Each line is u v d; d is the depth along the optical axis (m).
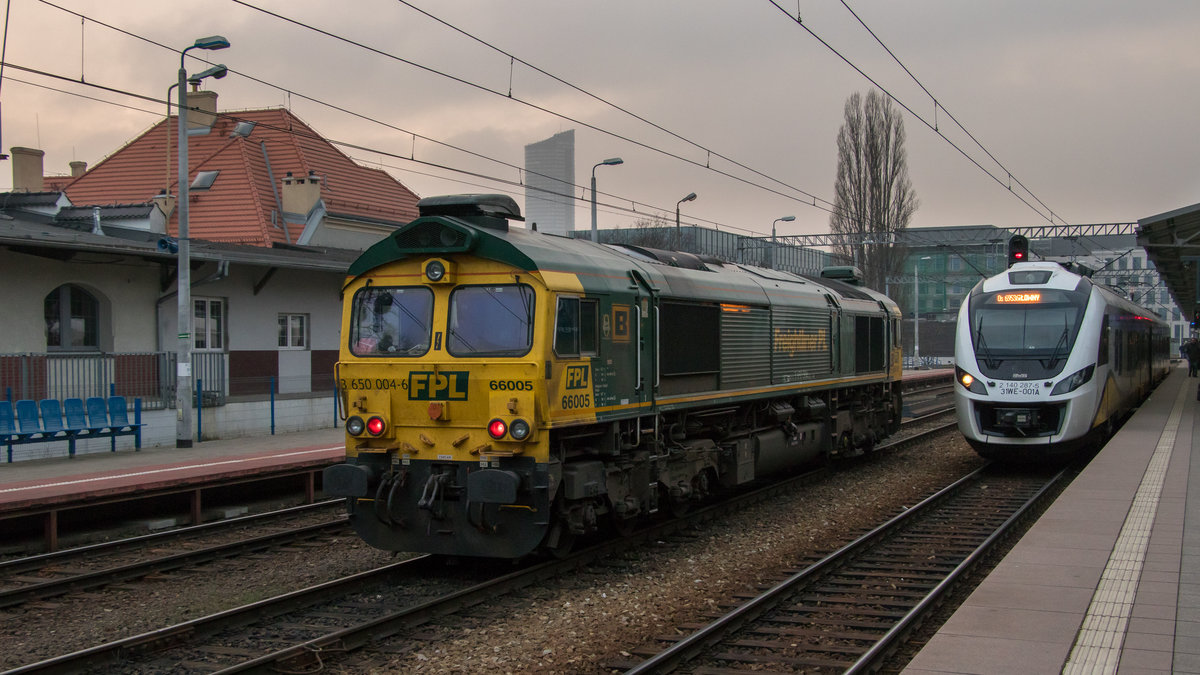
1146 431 19.83
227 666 7.35
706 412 12.82
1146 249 25.69
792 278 16.70
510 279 9.44
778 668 7.29
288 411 22.25
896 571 10.28
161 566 10.53
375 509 9.69
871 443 19.52
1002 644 6.47
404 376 9.68
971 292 18.19
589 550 10.62
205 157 33.41
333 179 33.69
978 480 16.75
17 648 7.95
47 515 11.77
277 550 11.58
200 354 20.41
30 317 17.86
